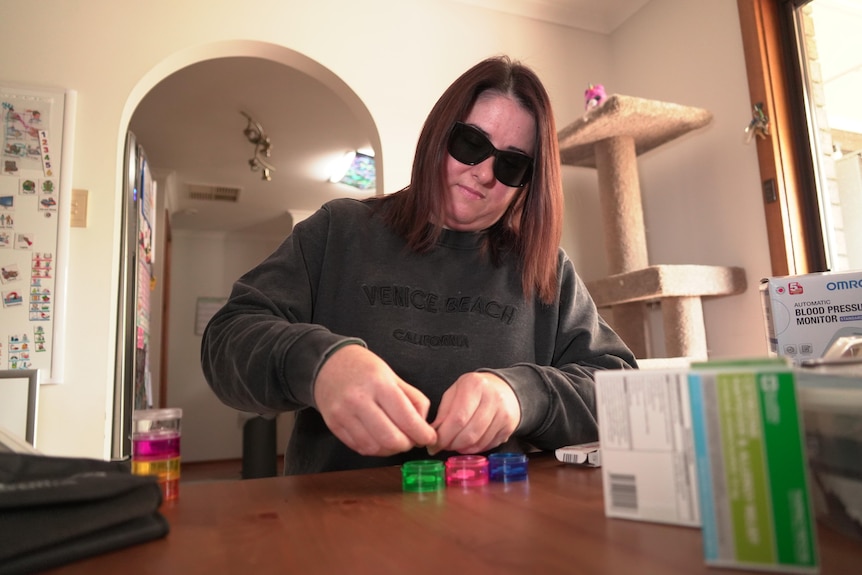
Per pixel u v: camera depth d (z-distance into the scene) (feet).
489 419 1.90
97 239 5.54
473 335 2.99
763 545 0.93
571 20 8.03
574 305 3.31
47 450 5.17
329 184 13.43
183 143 11.09
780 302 2.60
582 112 7.91
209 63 8.34
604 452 1.26
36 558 0.97
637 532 1.13
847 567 0.94
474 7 7.55
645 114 5.98
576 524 1.20
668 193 7.27
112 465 1.31
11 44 5.52
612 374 1.27
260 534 1.18
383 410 1.65
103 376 5.41
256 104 9.59
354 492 1.60
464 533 1.15
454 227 3.19
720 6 6.63
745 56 6.23
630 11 7.93
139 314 6.82
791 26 6.16
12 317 5.15
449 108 2.94
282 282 2.76
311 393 1.76
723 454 0.98
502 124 2.92
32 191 5.33
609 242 6.56
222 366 2.22
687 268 5.80
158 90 9.05
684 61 7.07
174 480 1.54
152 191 8.41
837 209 5.81
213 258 17.56
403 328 2.90
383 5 7.06
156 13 6.07
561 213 3.19
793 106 6.07
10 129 5.34
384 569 0.95
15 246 5.23
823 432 1.16
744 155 6.28
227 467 16.19
